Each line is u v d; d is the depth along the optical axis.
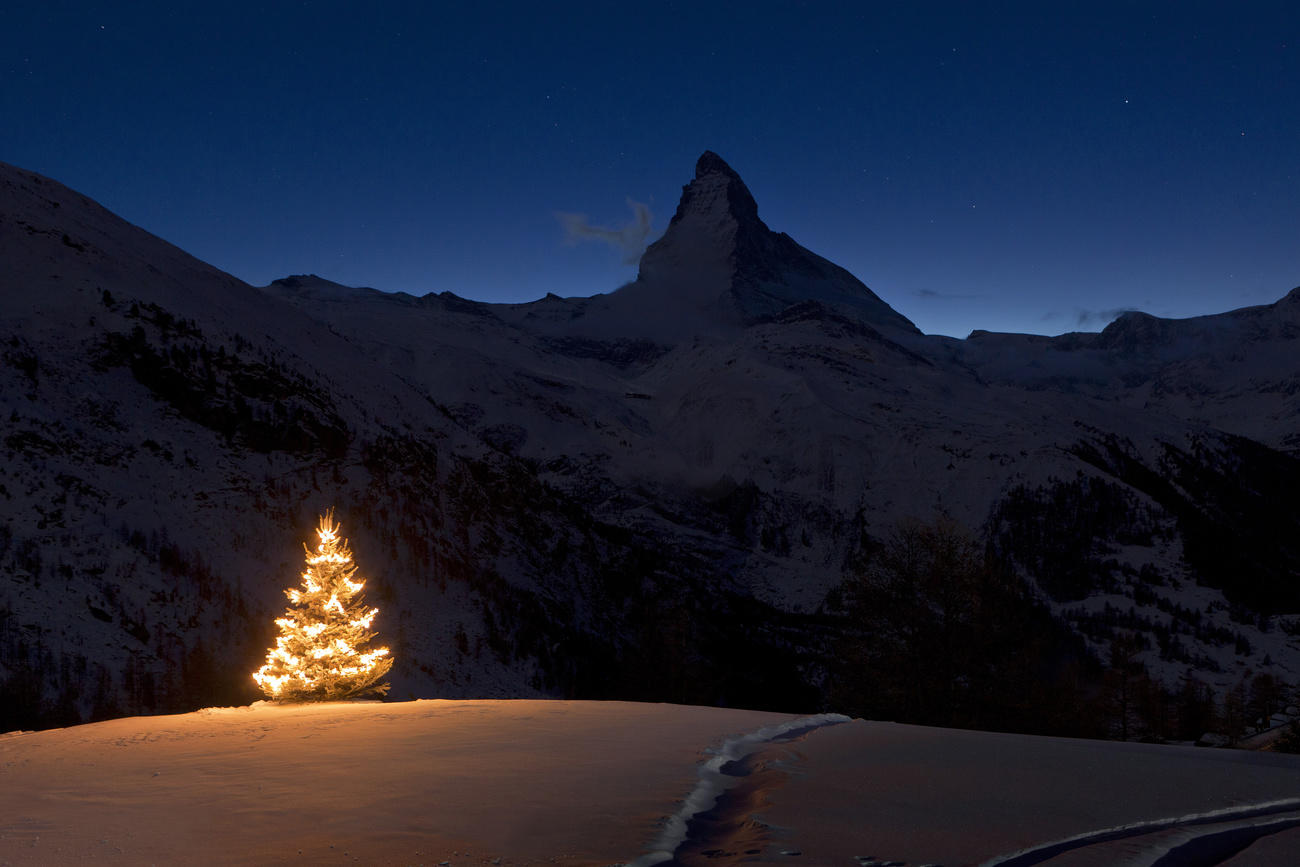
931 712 35.97
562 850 6.74
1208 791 8.91
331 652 27.52
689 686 80.62
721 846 7.08
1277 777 9.80
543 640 114.19
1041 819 7.69
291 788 9.31
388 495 128.75
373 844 7.00
